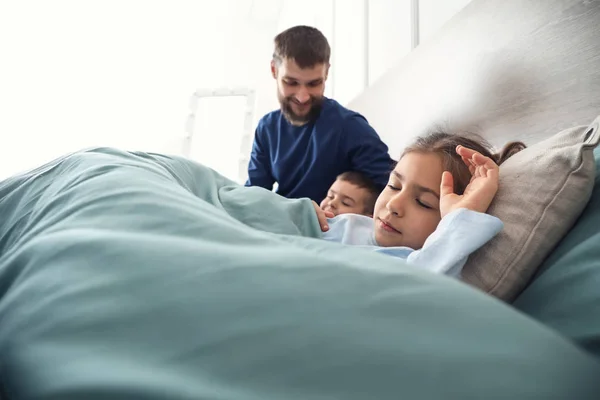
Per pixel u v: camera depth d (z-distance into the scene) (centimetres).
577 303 36
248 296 19
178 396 14
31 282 23
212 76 380
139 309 19
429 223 67
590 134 50
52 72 307
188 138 328
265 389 15
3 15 297
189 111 334
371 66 209
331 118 150
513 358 16
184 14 364
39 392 15
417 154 72
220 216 31
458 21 117
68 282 22
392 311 18
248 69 390
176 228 27
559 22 80
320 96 143
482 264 49
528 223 48
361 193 113
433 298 19
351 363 16
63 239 26
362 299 19
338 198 112
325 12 293
